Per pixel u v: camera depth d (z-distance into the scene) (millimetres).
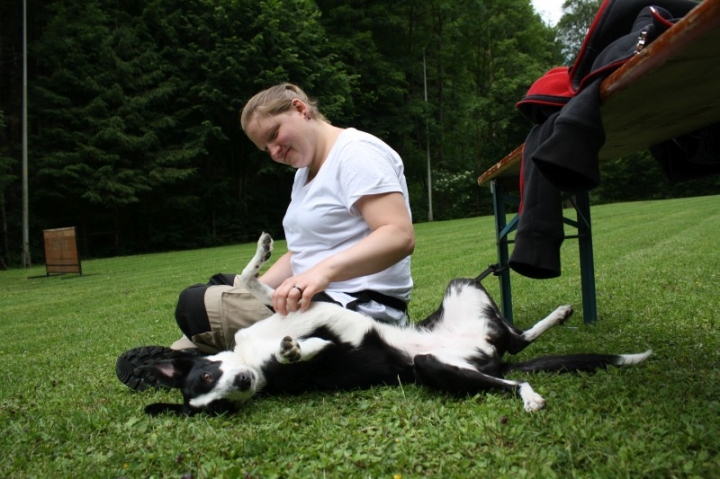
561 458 1615
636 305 3961
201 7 21641
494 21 35219
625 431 1740
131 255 20000
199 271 10914
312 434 2037
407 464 1719
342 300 2814
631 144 2662
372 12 27625
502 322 2879
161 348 3037
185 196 21969
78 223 21016
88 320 6055
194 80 21812
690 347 2779
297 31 22391
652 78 1611
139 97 20484
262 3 21094
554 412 1992
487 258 8445
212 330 2967
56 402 2805
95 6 20781
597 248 8367
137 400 2777
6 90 19750
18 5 19891
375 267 2500
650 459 1566
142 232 22219
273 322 2752
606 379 2301
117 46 20703
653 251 7277
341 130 2887
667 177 2809
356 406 2363
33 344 4844
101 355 4043
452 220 27672
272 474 1745
